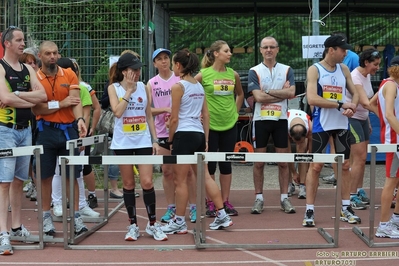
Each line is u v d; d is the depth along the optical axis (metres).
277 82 15.95
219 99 15.52
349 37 28.12
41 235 12.77
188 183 15.12
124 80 13.35
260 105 16.06
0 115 12.51
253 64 28.16
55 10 21.97
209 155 12.48
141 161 12.41
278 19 28.36
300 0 25.64
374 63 16.02
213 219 15.65
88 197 17.66
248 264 11.56
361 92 15.93
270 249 12.62
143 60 21.52
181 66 13.66
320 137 14.41
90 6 21.78
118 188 20.77
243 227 14.68
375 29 28.45
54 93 13.47
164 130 15.37
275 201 18.11
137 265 11.57
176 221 14.04
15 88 12.51
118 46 21.73
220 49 15.49
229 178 16.08
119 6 21.64
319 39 19.00
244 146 23.61
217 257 12.08
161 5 25.28
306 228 14.52
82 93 16.28
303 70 28.17
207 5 26.55
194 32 28.41
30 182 19.33
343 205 15.11
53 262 11.80
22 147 12.33
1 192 12.48
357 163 16.64
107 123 18.62
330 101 14.09
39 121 13.55
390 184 13.21
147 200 13.51
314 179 14.49
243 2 25.94
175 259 11.95
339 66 14.51
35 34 22.11
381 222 13.48
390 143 13.15
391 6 27.27
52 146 13.54
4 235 12.41
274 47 15.91
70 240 13.02
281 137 16.11
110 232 14.45
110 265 11.58
